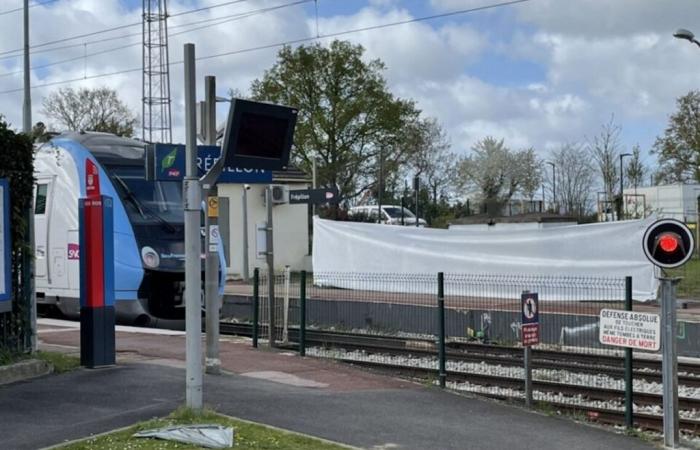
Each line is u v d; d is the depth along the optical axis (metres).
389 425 9.18
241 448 7.58
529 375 11.30
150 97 53.34
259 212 38.25
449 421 9.62
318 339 17.34
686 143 52.41
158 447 7.47
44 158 18.59
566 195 58.09
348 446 8.06
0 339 10.88
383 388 11.42
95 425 8.34
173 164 10.94
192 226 8.59
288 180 39.78
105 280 11.67
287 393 10.57
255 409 9.45
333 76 47.88
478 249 24.33
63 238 17.98
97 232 11.60
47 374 10.98
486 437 8.95
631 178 55.19
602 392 12.48
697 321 16.80
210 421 8.44
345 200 51.81
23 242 11.21
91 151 17.83
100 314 11.59
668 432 9.28
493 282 22.06
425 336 18.53
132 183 17.59
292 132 9.67
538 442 8.90
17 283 11.14
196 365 8.66
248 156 9.23
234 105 9.02
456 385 13.24
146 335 15.53
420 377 13.77
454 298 20.73
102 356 11.60
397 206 52.41
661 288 9.45
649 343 9.41
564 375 14.20
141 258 16.94
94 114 63.09
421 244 25.38
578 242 22.52
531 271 23.23
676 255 9.29
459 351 16.59
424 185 60.91
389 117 48.25
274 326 15.62
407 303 20.03
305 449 7.76
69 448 7.38
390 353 16.34
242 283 33.06
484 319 18.38
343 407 9.95
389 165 51.28
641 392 12.48
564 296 20.14
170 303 17.44
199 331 8.66
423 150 60.31
